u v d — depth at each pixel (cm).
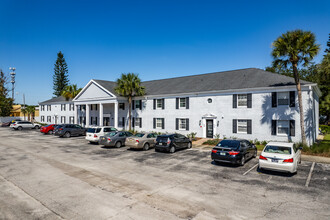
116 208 743
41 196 852
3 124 4841
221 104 2434
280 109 2073
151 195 864
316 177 1118
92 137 2248
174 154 1727
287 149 1188
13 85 6175
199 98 2603
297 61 1784
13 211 723
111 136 2011
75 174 1155
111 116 3625
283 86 2039
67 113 4625
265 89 2156
